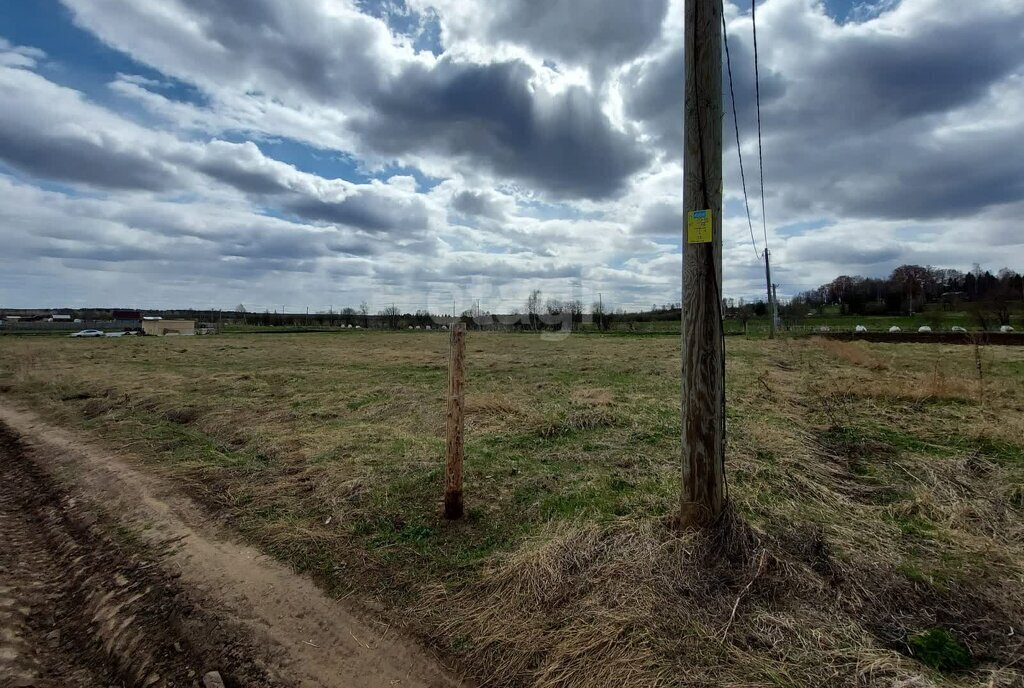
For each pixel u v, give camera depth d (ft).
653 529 11.51
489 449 20.45
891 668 7.70
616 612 9.15
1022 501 14.35
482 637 9.36
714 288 10.54
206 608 10.82
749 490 14.88
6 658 9.52
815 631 8.55
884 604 9.46
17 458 23.90
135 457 21.61
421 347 89.71
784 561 10.34
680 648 8.30
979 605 9.43
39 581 12.71
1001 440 19.38
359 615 10.43
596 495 15.19
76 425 28.86
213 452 22.17
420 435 23.50
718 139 10.33
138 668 9.29
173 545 13.74
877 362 47.57
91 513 16.42
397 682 8.64
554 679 8.21
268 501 16.35
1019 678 7.62
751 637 8.52
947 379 31.37
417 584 11.25
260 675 8.94
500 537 13.08
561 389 34.19
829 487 15.62
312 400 33.04
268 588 11.51
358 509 15.06
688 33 10.30
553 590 10.09
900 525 12.98
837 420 23.72
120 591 11.77
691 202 10.56
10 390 42.60
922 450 19.02
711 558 10.32
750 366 45.75
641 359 55.16
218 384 40.57
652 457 18.74
